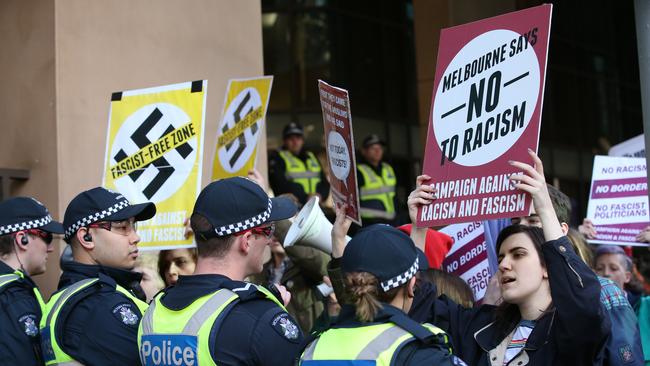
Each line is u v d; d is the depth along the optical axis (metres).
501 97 4.75
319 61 17.80
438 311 5.06
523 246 4.68
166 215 6.23
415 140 19.09
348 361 3.87
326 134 5.39
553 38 22.19
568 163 22.08
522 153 4.61
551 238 4.36
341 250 5.15
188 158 6.23
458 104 4.92
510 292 4.68
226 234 4.42
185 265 6.86
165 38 9.57
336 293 5.13
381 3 18.94
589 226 8.46
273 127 17.28
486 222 6.95
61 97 8.70
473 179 4.78
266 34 17.52
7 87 8.98
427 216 4.92
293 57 17.61
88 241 5.24
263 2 17.58
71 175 8.71
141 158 6.40
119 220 5.25
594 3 23.62
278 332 4.29
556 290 4.30
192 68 9.80
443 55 5.02
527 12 4.72
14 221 5.69
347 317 4.08
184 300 4.37
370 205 13.84
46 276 8.48
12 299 5.28
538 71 4.63
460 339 4.97
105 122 9.01
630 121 24.30
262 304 4.37
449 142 4.91
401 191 18.61
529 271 4.65
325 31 17.91
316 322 6.03
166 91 6.38
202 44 9.92
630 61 24.41
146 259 7.26
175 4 9.69
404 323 3.92
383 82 18.72
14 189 8.80
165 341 4.32
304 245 5.80
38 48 8.80
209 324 4.24
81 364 4.86
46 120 8.70
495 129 4.74
